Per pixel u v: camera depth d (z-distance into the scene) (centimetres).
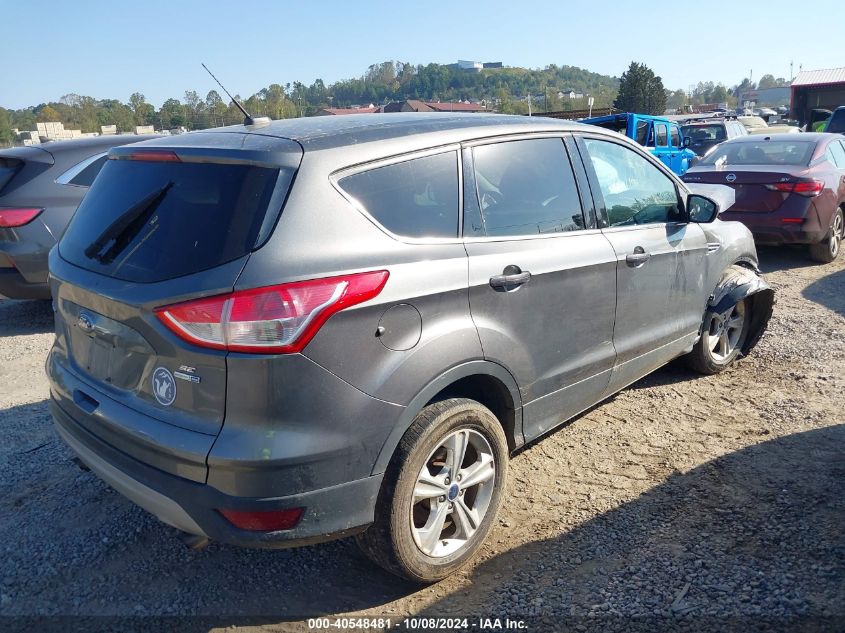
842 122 1833
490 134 338
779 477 379
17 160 685
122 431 270
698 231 475
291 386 246
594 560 318
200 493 249
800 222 855
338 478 260
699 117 2464
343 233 267
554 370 354
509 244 329
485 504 320
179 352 250
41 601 300
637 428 451
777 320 672
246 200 259
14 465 417
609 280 382
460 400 300
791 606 280
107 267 282
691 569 307
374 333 266
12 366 599
